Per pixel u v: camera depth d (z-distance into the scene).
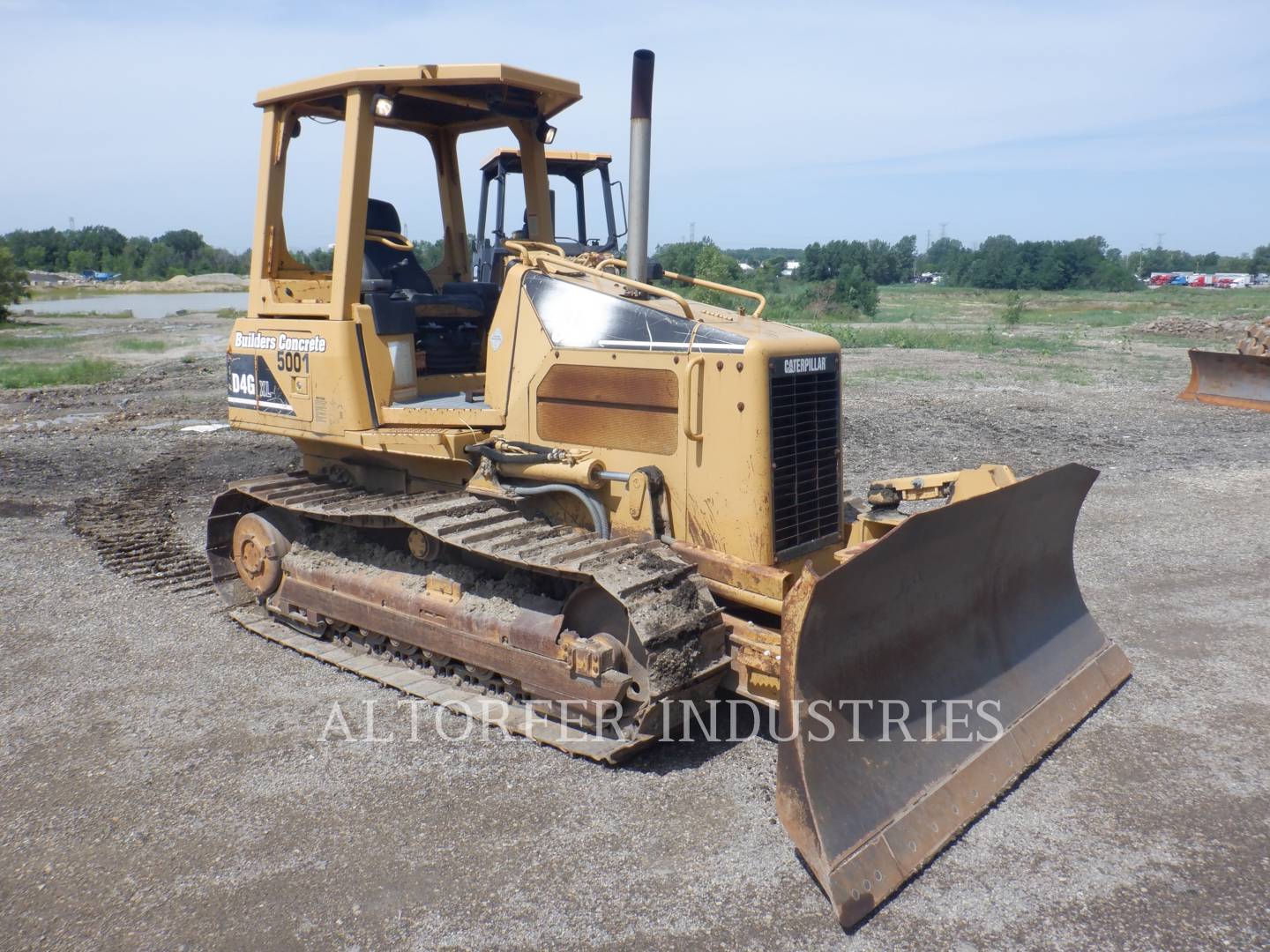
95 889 3.54
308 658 5.70
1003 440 12.30
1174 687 5.32
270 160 5.93
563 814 4.03
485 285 6.21
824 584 3.60
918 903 3.51
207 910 3.43
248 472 10.61
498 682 5.02
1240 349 16.80
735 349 4.48
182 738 4.69
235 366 6.27
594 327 4.96
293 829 3.92
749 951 3.24
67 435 12.86
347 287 5.38
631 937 3.30
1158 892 3.56
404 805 4.09
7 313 39.88
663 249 49.97
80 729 4.78
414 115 6.36
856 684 3.93
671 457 4.73
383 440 5.34
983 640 4.68
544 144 6.09
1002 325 35.38
